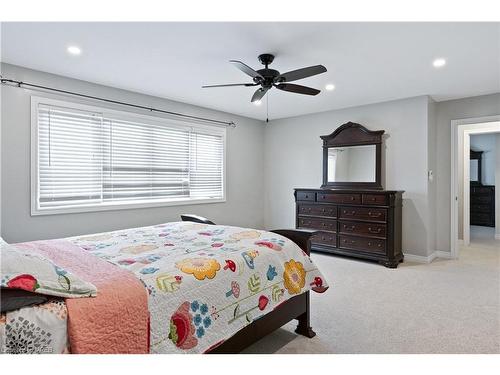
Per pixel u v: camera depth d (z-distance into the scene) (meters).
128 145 4.08
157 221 4.37
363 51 2.82
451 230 4.56
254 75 2.71
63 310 1.18
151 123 4.31
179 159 4.69
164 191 4.51
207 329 1.54
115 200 3.96
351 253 4.47
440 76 3.49
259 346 2.11
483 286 3.32
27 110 3.21
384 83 3.76
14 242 3.14
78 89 3.58
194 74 3.42
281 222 5.93
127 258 1.79
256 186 5.99
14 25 2.33
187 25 2.36
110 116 3.87
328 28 2.40
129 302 1.30
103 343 1.21
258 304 1.83
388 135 4.61
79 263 1.66
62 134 3.48
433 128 4.52
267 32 2.47
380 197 4.18
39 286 1.16
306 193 4.99
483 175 7.81
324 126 5.30
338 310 2.71
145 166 4.27
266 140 6.12
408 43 2.66
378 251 4.21
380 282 3.46
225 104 4.79
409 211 4.43
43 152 3.35
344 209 4.54
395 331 2.32
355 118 4.93
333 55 2.90
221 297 1.64
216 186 5.27
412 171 4.40
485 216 7.73
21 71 3.16
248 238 2.32
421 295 3.06
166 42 2.63
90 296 1.25
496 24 2.33
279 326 2.05
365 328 2.37
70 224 3.53
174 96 4.33
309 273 2.28
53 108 3.39
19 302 1.12
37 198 3.29
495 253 4.92
